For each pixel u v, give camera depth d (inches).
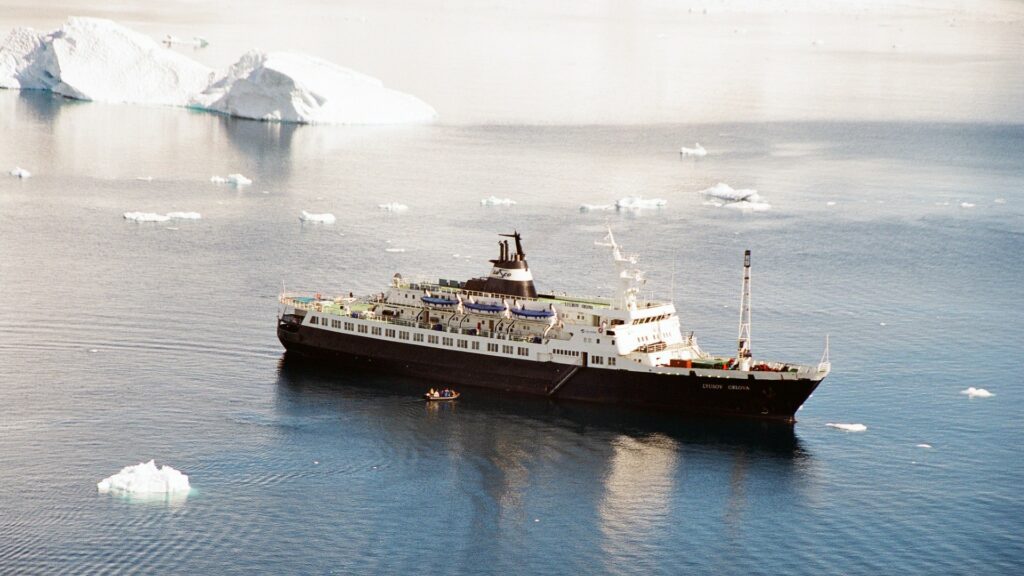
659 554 5920.3
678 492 6530.5
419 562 5802.2
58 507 6161.4
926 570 5812.0
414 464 6786.4
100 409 7426.2
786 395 7293.3
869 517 6294.3
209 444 6973.4
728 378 7357.3
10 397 7568.9
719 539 6067.9
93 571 5620.1
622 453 6978.4
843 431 7322.8
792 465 6855.3
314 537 5984.3
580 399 7652.6
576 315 7736.2
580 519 6230.3
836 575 5757.9
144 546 5841.5
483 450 6978.4
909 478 6722.4
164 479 6387.8
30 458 6707.7
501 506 6343.5
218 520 6097.4
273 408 7509.8
